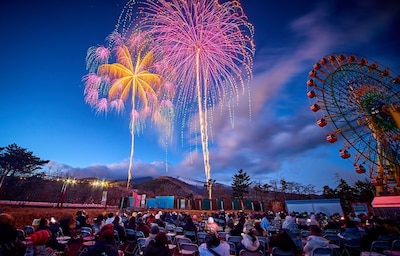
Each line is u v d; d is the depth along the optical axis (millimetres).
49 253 6043
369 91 19375
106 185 33188
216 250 4992
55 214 14727
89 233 9234
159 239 4723
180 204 33875
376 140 18750
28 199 21281
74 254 9047
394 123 17906
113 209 23859
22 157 29031
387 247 6941
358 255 9273
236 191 59375
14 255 4426
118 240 8789
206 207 34969
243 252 5742
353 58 21781
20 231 7266
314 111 21203
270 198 61312
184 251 7219
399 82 19016
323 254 5984
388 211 22500
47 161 31719
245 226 10172
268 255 8125
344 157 20000
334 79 20625
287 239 5320
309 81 22078
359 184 46781
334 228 11008
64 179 27234
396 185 18281
